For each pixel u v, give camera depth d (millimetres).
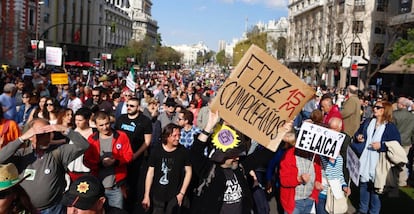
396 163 6867
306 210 5727
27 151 4805
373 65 55594
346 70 58719
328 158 5949
